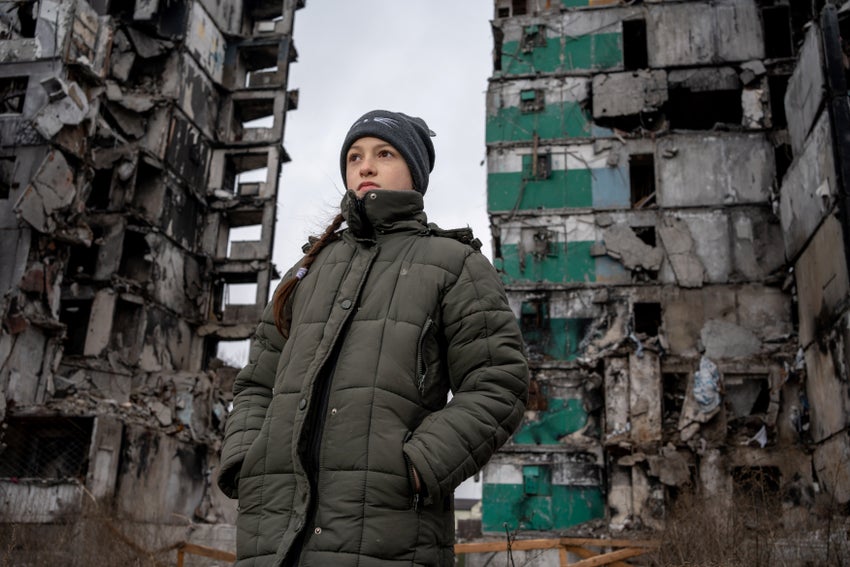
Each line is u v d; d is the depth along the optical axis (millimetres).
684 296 24781
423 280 2246
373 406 2047
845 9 19562
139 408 23922
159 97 30875
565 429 24062
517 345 2260
